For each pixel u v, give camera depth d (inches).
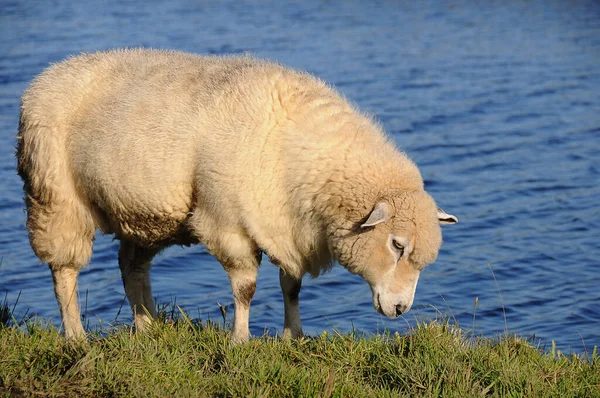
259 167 531.8
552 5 2475.4
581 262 898.7
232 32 2069.4
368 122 560.7
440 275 876.0
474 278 863.7
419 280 864.3
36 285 849.5
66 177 587.2
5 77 1611.7
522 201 1087.6
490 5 2504.9
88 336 571.5
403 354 530.3
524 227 1004.6
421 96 1551.4
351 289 848.9
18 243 974.4
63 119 583.5
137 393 456.8
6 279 863.7
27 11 2388.0
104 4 2549.2
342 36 2057.1
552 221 1021.2
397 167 537.0
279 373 477.7
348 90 1568.7
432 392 483.2
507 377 492.1
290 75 558.6
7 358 494.9
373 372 515.2
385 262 526.9
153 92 561.6
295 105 542.3
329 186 531.2
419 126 1384.1
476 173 1190.3
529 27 2174.0
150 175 550.3
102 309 778.8
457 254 933.8
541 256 916.6
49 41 1926.7
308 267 568.7
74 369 471.2
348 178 530.3
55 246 595.8
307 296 828.6
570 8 2415.1
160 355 504.7
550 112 1469.0
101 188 571.5
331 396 463.5
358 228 529.3
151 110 555.8
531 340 685.3
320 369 493.4
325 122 540.1
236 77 552.1
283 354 521.7
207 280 880.9
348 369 510.0
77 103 583.5
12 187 1164.5
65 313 603.8
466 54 1882.4
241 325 561.3
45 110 585.3
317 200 534.3
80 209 593.6
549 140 1325.0
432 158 1245.1
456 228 1008.9
